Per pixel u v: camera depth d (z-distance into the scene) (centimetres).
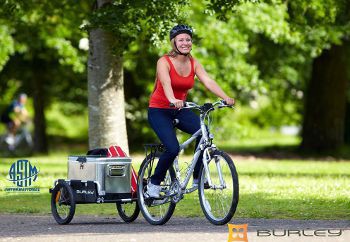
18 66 6147
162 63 1877
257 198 2611
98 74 3231
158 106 1908
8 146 6278
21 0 3428
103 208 2447
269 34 5066
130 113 5962
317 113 5909
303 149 5950
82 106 7600
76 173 2055
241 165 4528
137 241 1588
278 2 3659
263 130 10069
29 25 4575
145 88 5809
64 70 6175
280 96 7350
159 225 1925
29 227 1958
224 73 5344
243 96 6744
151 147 1988
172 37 1886
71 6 3912
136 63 5422
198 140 1905
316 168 4241
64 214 2069
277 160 5288
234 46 5016
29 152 6338
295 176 3612
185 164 1908
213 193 1850
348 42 5844
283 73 6106
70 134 8912
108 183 2002
